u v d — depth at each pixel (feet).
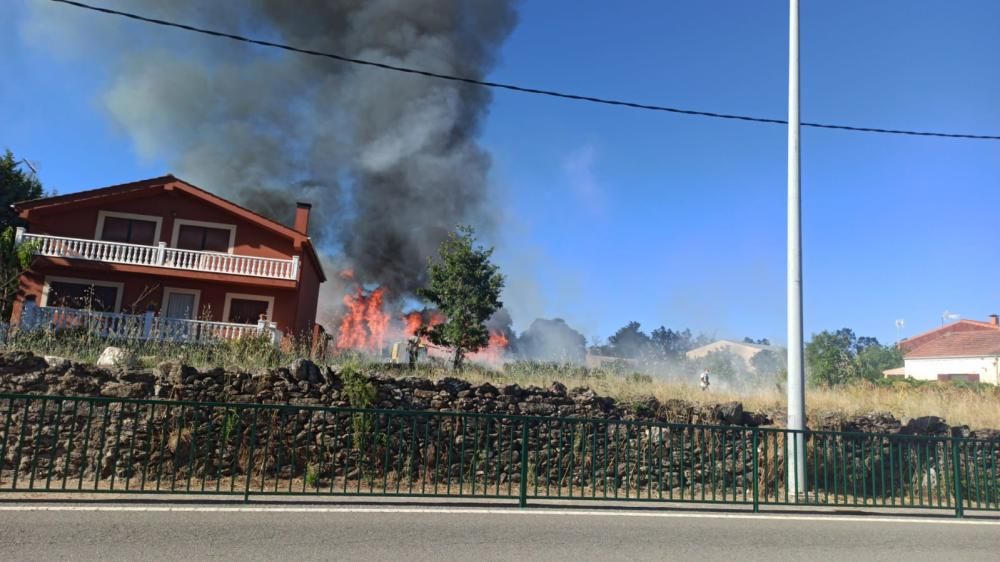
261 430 30.76
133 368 31.71
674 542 19.86
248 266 72.38
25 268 52.75
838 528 23.24
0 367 29.12
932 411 44.04
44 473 28.25
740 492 33.32
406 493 25.18
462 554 17.31
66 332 46.26
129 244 69.56
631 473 33.96
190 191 74.54
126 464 28.84
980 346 126.11
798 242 33.83
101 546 16.51
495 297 69.72
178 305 72.18
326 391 32.24
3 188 84.94
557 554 17.76
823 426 36.29
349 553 16.88
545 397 34.68
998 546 21.40
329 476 30.68
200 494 23.68
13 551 15.74
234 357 42.27
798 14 36.06
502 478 32.96
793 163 34.63
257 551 16.63
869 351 163.94
